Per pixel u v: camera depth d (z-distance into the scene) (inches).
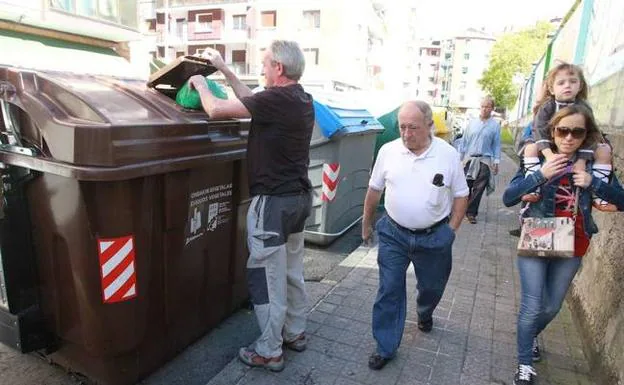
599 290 132.0
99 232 88.7
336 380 111.7
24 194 95.6
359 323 139.1
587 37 269.0
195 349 123.6
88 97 89.8
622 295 113.3
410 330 137.0
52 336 103.3
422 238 112.6
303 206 110.8
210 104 98.3
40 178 91.6
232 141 115.1
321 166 205.3
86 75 108.7
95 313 92.7
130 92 105.1
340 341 128.9
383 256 117.3
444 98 4089.6
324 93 247.1
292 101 101.9
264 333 111.7
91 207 86.9
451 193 113.5
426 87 4367.6
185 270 111.2
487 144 259.1
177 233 105.2
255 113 100.3
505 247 224.8
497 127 259.1
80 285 91.8
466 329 139.0
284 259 110.3
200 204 112.2
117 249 90.8
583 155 101.5
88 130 81.0
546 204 104.4
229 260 129.0
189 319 119.3
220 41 1596.9
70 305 97.3
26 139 92.6
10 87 90.5
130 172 85.0
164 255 103.7
